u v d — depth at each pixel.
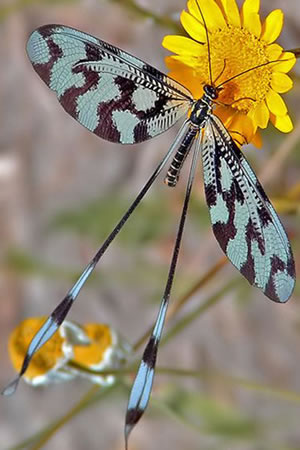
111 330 0.43
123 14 0.51
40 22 0.53
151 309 0.52
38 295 0.53
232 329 0.51
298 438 0.49
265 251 0.40
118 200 0.50
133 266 0.51
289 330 0.50
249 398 0.50
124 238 0.50
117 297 0.52
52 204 0.53
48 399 0.52
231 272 0.49
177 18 0.44
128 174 0.52
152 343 0.40
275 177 0.48
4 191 0.53
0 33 0.54
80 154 0.53
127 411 0.39
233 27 0.41
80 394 0.52
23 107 0.54
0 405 0.52
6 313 0.53
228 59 0.41
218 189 0.41
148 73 0.41
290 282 0.40
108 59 0.41
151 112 0.41
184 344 0.51
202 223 0.50
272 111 0.40
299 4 0.48
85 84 0.41
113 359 0.43
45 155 0.53
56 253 0.52
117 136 0.41
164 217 0.50
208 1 0.41
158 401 0.45
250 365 0.51
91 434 0.51
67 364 0.42
